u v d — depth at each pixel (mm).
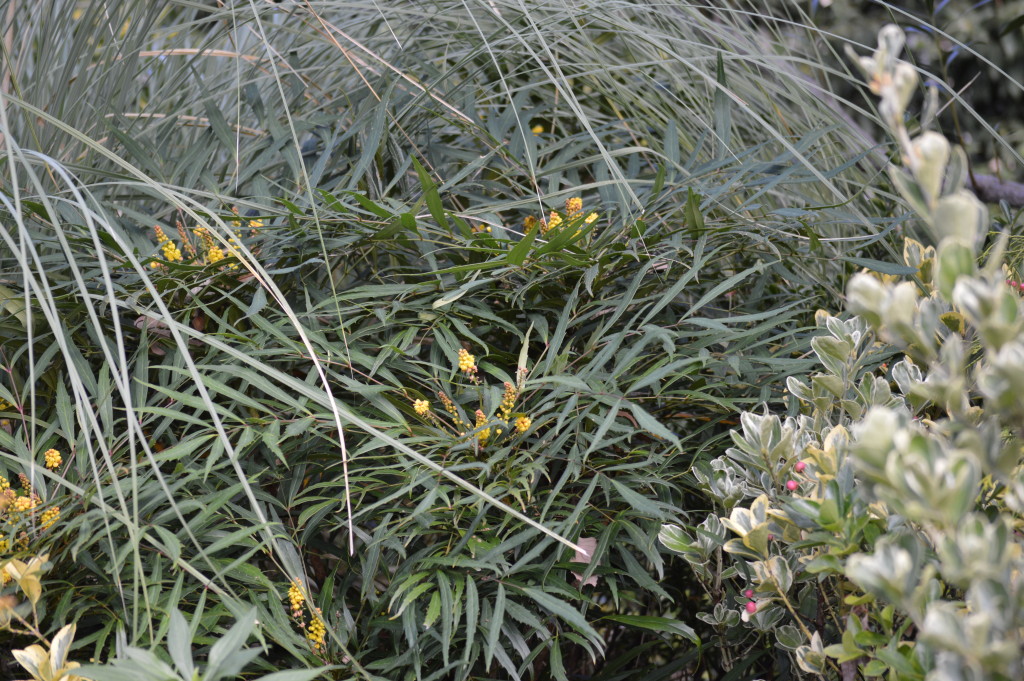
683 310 2305
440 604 1932
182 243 2219
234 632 1715
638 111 2590
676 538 1964
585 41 2480
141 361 2035
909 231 2543
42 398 2082
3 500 1887
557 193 2193
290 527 2053
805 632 1871
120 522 1909
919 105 3457
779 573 1865
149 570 1925
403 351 2029
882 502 1757
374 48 2611
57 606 1896
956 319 1836
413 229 2117
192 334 1916
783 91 2574
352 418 1888
